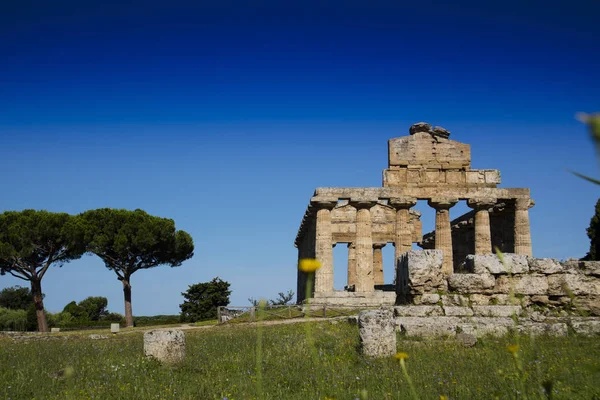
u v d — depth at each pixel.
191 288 77.50
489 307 22.52
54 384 14.99
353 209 69.12
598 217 64.12
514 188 55.12
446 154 55.62
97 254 63.59
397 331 21.75
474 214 56.50
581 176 2.59
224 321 42.09
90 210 63.88
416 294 23.38
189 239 70.12
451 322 21.62
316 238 52.88
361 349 18.20
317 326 29.64
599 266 23.44
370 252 52.91
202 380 14.88
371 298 50.31
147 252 66.00
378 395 11.92
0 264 58.41
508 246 56.97
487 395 10.84
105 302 103.81
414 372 14.22
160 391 13.55
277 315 40.88
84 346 27.08
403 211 54.66
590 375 11.38
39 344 30.50
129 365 17.52
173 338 18.86
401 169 55.12
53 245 60.69
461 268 25.17
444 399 7.52
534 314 22.53
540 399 9.12
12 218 58.72
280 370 15.82
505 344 18.45
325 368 15.73
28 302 98.06
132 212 65.50
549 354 16.23
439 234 54.56
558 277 23.23
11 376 16.58
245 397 12.40
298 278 75.88
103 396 13.52
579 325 21.28
